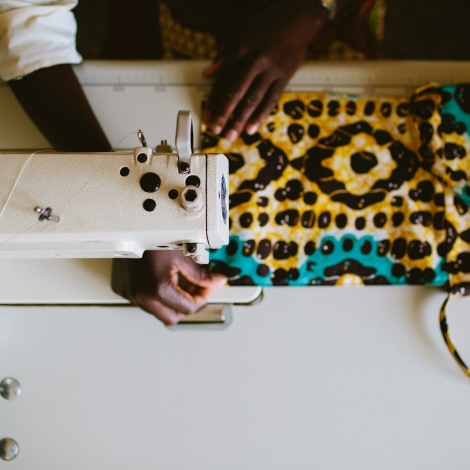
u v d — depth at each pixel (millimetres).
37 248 561
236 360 825
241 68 862
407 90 954
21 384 811
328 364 825
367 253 876
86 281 855
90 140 825
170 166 553
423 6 1547
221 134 906
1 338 832
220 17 1040
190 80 945
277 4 898
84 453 786
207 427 795
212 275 852
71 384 813
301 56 904
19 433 792
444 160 881
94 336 835
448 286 856
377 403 811
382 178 898
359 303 861
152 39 1202
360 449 792
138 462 782
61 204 547
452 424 804
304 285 869
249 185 895
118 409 803
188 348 831
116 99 935
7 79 821
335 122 921
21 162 556
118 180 552
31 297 843
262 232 883
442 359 833
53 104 829
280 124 918
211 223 539
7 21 779
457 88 899
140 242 575
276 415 802
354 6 999
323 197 893
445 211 879
